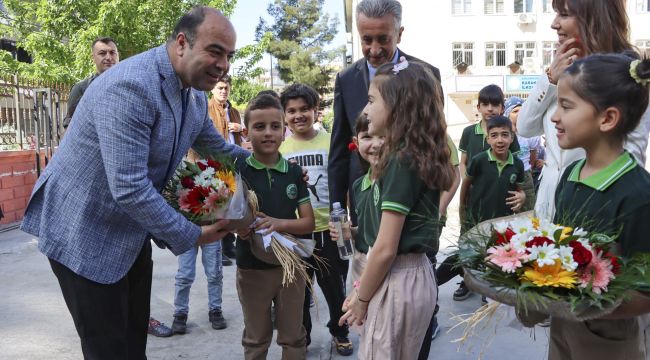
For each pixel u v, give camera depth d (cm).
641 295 180
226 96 615
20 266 636
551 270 182
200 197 275
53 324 455
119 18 1816
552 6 267
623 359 207
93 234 256
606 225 195
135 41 1909
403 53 342
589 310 176
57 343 417
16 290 547
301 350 338
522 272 187
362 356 236
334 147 365
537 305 180
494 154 490
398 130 222
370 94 234
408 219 225
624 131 198
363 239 258
